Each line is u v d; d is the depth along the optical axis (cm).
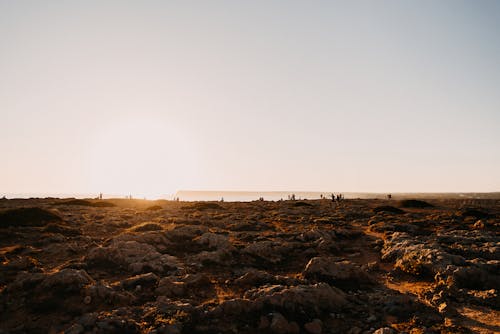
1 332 1284
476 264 2091
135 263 2133
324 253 2752
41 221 3728
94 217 4697
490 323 1441
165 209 6569
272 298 1566
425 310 1591
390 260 2567
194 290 1811
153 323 1374
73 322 1362
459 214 5212
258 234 3422
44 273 1816
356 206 7494
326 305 1603
